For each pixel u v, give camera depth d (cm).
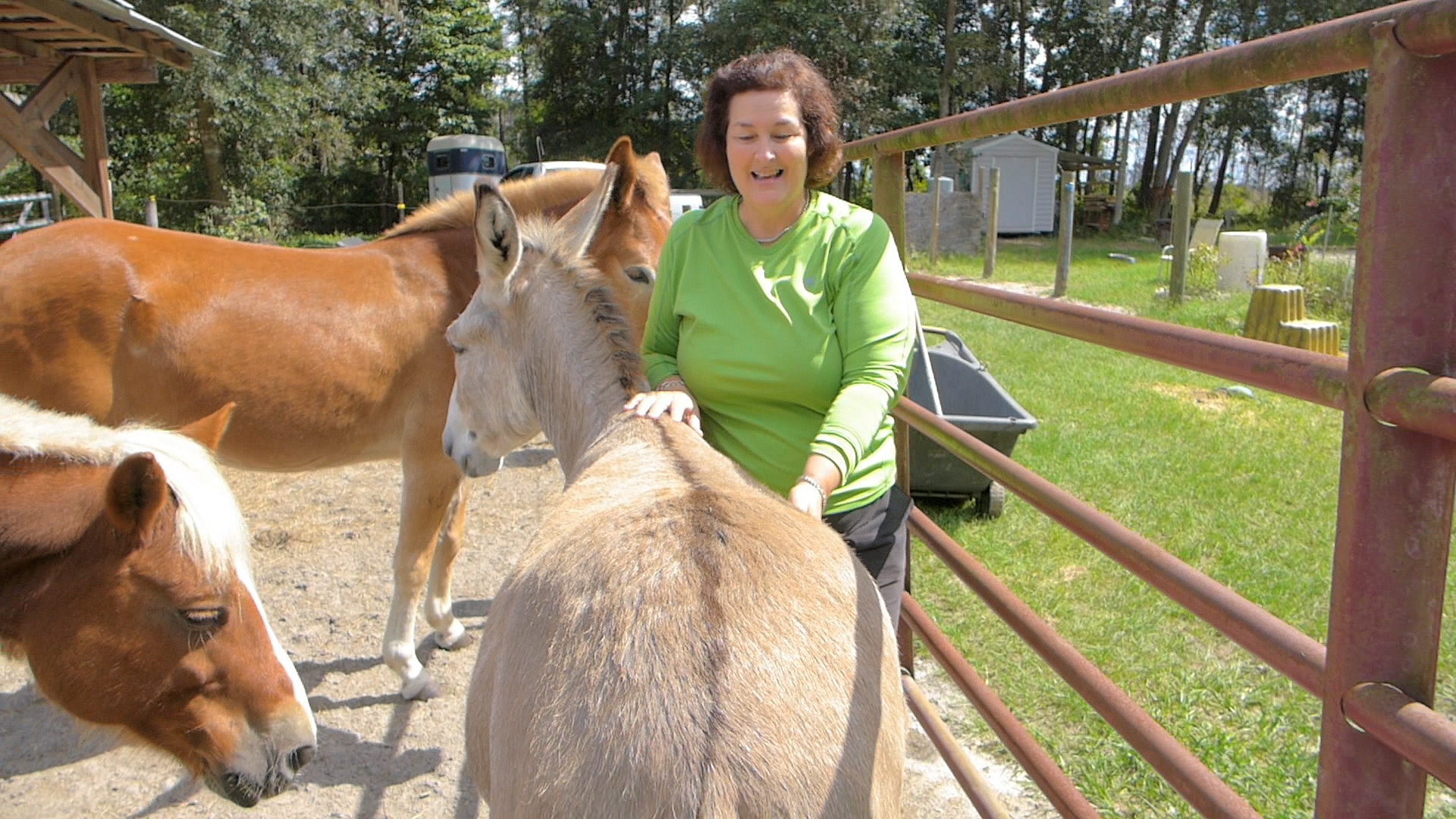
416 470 393
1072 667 204
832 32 3092
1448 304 112
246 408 373
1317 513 543
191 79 2308
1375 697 117
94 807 335
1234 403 796
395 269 399
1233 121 4200
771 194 216
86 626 217
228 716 232
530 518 594
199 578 221
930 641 301
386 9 3219
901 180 323
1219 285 1345
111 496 205
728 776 127
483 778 175
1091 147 4872
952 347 694
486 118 3631
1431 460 114
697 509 164
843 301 214
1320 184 4403
